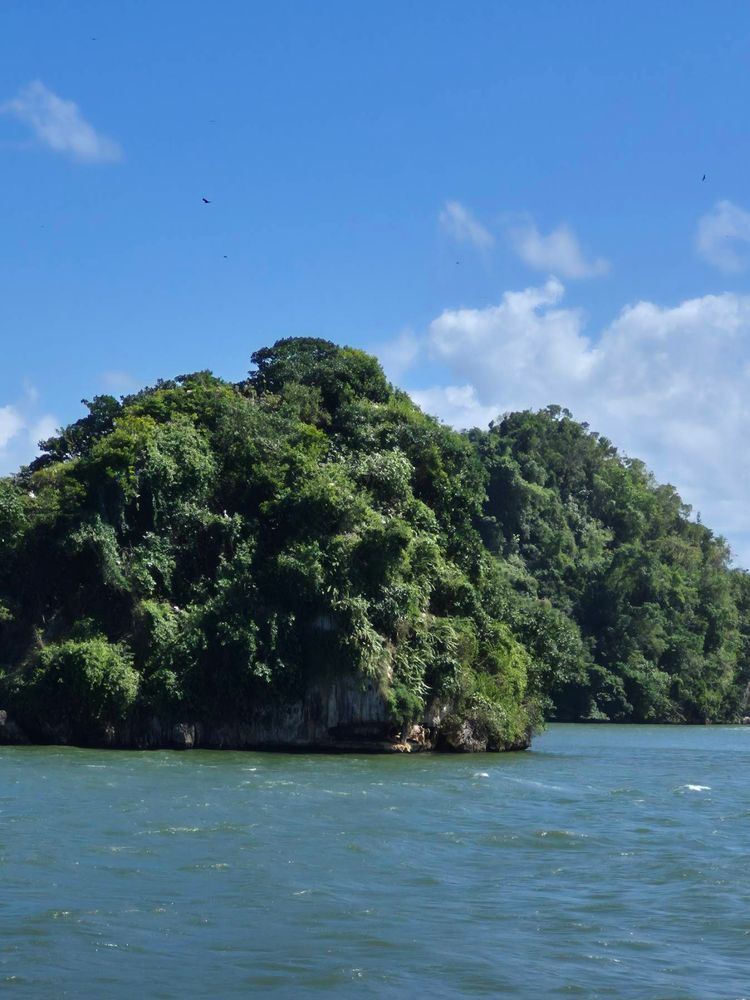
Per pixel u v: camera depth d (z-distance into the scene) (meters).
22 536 77.75
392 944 25.70
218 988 22.61
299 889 30.19
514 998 22.58
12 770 53.56
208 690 71.75
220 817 40.62
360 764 63.00
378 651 71.81
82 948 24.64
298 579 73.06
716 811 47.16
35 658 72.31
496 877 32.84
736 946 26.52
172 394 90.44
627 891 31.58
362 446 90.88
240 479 84.38
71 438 98.69
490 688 79.50
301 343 105.81
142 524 80.31
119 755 63.97
